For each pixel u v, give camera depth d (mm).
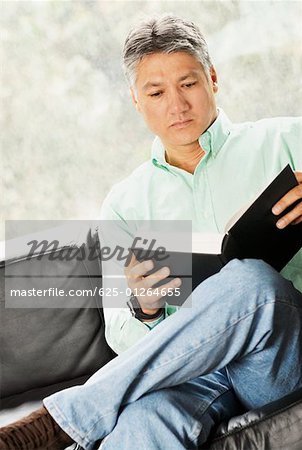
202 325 1471
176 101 1736
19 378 2053
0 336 2039
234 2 2531
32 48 2455
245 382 1570
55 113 2490
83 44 2480
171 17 1755
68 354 2094
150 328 1719
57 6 2455
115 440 1484
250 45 2557
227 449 1462
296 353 1532
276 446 1419
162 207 1875
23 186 2500
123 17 2488
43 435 1549
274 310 1470
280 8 2555
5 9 2424
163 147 1878
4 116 2461
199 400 1530
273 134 1821
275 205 1482
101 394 1492
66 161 2518
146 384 1487
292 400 1437
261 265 1498
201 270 1552
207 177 1823
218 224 1831
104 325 2127
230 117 2572
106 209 1938
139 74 1762
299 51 2588
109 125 2521
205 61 1773
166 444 1458
